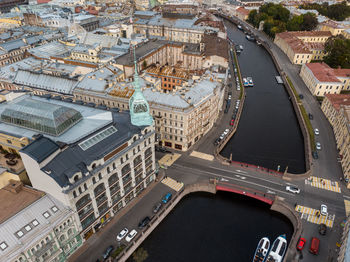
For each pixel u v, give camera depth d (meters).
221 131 140.62
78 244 81.25
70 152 77.12
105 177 81.62
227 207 102.50
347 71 181.25
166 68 172.38
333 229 89.94
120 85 132.12
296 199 100.50
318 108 163.12
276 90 191.75
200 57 188.88
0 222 66.75
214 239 91.50
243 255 87.00
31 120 84.88
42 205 72.50
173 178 109.62
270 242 91.19
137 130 90.62
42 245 68.62
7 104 102.25
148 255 86.12
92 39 186.50
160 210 94.44
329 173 113.62
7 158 84.88
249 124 152.25
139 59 166.62
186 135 121.12
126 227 89.00
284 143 138.50
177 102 118.56
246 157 127.94
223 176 110.75
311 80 182.25
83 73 156.62
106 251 80.62
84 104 104.94
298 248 83.31
